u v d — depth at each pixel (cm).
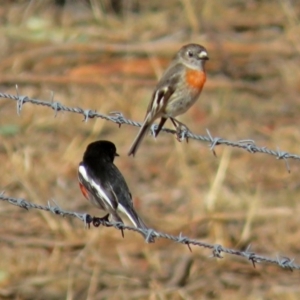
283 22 2042
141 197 1505
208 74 1869
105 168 920
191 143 1625
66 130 1678
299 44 1945
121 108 1739
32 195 1480
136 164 1592
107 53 1933
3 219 1441
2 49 1953
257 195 1466
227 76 1861
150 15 2100
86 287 1284
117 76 1858
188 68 1054
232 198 1466
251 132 1678
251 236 1393
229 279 1307
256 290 1283
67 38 1986
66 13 2098
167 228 1416
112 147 950
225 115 1722
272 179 1535
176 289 1275
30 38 1989
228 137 1656
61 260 1346
